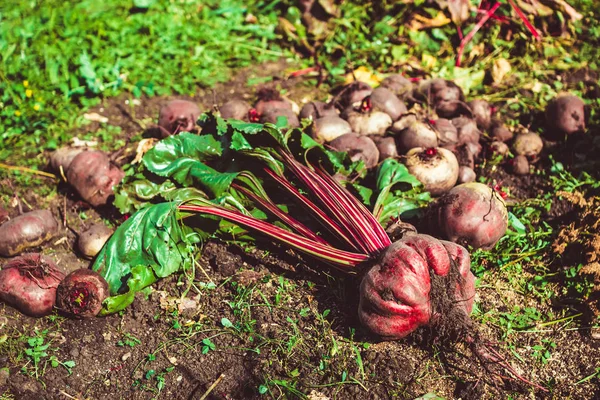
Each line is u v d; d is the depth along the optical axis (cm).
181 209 113
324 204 113
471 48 159
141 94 158
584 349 104
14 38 167
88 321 109
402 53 160
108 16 175
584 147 136
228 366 102
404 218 119
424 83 143
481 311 109
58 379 102
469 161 129
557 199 126
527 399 98
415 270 98
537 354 104
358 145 126
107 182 125
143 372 103
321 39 167
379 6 167
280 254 117
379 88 138
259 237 117
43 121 148
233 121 122
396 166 121
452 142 131
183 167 121
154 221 112
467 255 102
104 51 164
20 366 104
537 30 162
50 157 135
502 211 112
